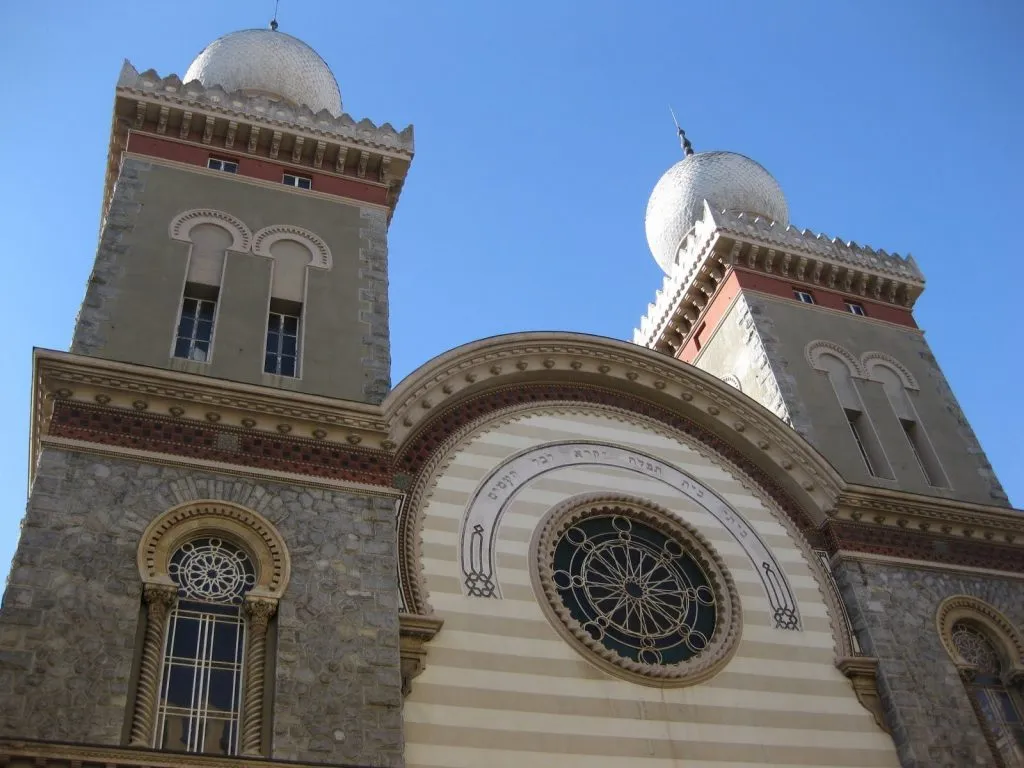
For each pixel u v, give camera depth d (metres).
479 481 23.72
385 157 29.88
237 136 28.97
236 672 18.34
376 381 23.95
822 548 25.98
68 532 18.42
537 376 26.89
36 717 16.09
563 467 25.06
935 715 22.97
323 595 19.36
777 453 27.34
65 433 19.75
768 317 32.88
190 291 24.84
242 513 20.00
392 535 20.83
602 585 23.25
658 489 25.67
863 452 29.94
